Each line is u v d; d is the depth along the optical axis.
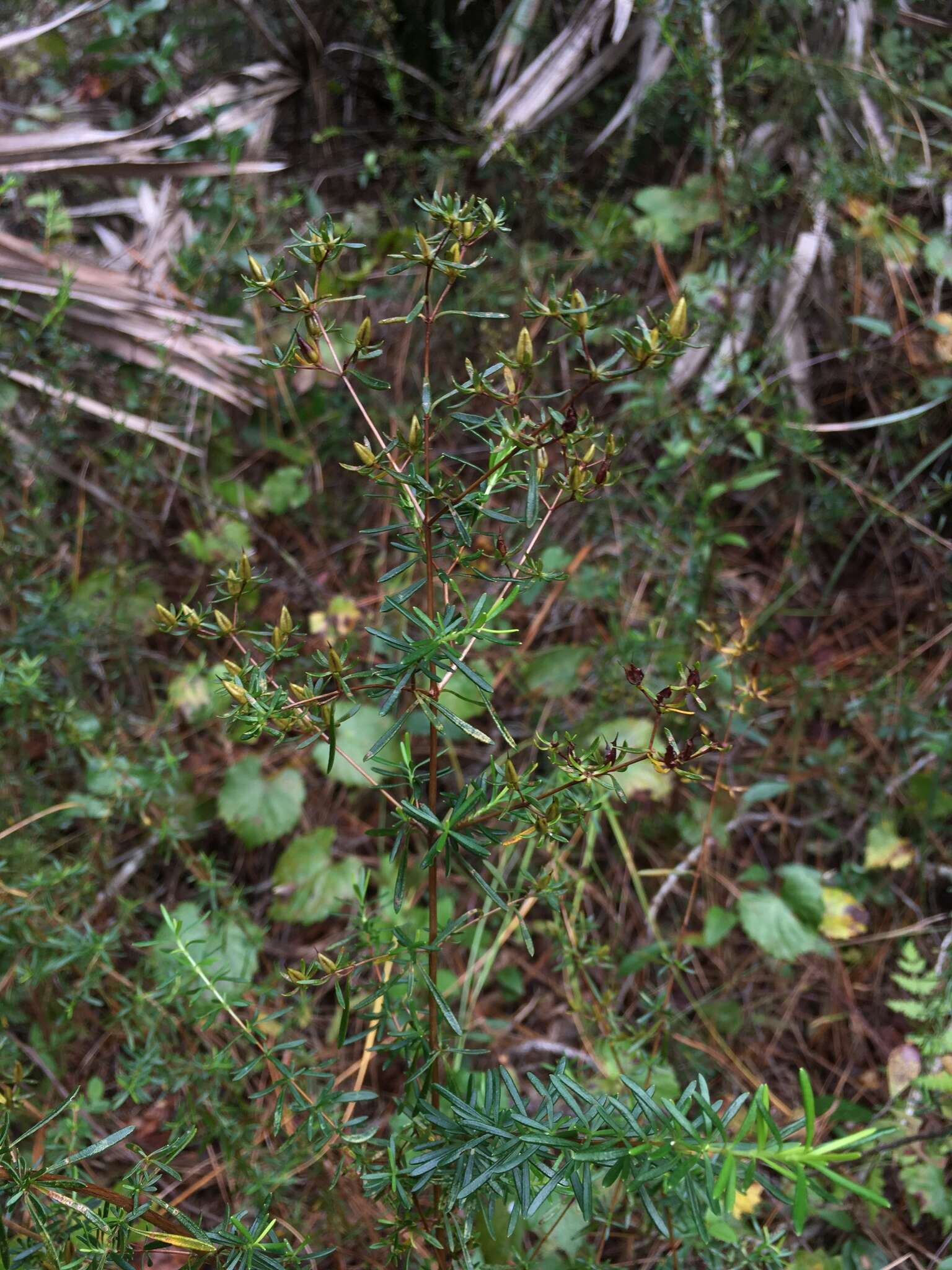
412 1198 1.07
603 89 2.88
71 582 2.39
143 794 1.91
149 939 2.03
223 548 2.57
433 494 0.93
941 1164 1.68
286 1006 1.90
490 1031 1.91
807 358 2.64
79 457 2.63
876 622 2.60
